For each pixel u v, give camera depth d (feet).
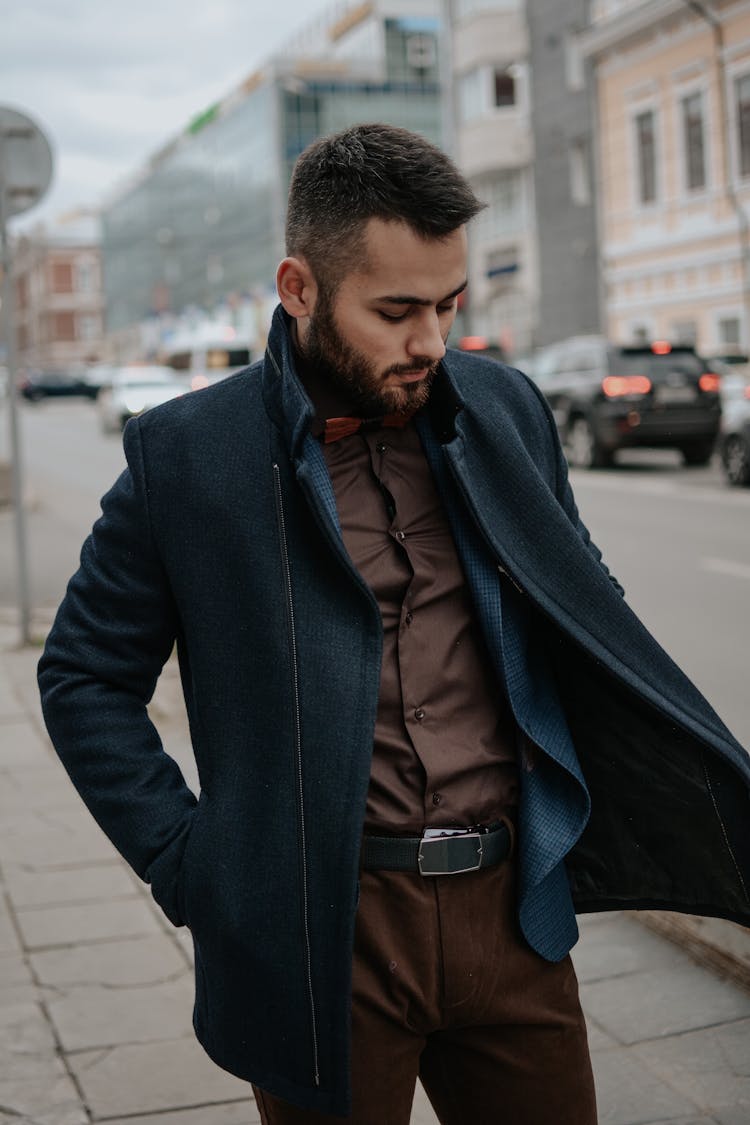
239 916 4.99
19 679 23.31
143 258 308.40
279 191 220.84
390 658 5.13
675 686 5.35
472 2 129.49
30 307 377.09
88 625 5.35
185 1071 9.73
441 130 225.76
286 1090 5.04
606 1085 9.32
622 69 98.84
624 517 42.45
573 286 113.50
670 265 95.81
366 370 4.90
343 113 221.46
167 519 5.17
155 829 5.28
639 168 98.78
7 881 13.46
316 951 4.93
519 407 5.68
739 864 5.49
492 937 5.22
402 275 4.75
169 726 18.65
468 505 5.10
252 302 236.84
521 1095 5.37
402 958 5.09
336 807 4.91
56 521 47.52
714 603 28.09
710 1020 10.14
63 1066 9.80
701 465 59.98
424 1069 5.57
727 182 88.99
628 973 10.97
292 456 5.01
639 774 5.52
